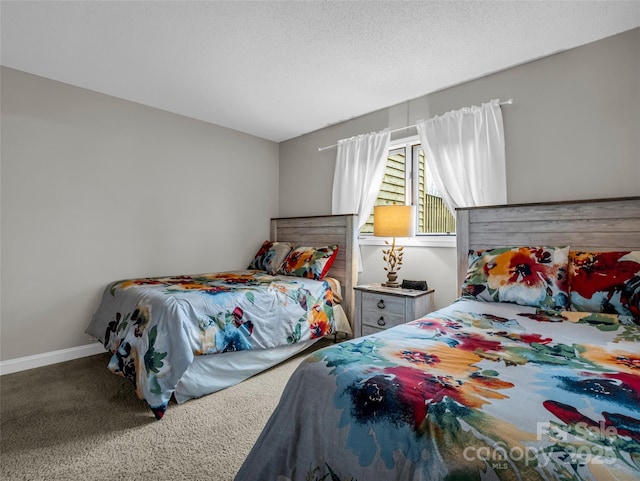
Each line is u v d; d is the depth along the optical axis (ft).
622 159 6.63
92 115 9.52
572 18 6.25
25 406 6.55
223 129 12.47
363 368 3.35
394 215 9.00
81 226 9.33
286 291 8.89
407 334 4.51
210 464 4.91
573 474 1.97
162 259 10.90
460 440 2.34
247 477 3.55
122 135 10.06
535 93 7.71
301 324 9.00
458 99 8.99
